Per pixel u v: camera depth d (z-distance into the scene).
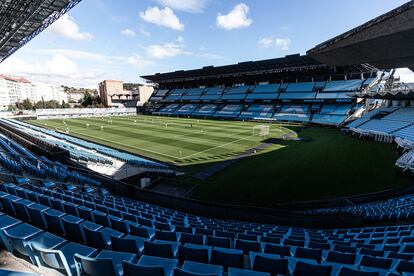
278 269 4.18
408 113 32.91
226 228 8.09
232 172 19.92
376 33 8.25
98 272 3.35
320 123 47.47
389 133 30.20
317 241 6.95
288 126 47.41
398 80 40.91
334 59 11.30
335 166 20.66
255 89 68.25
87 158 21.55
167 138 34.81
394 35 8.03
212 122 55.28
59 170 15.14
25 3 19.06
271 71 62.28
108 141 33.09
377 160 22.19
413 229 8.20
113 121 58.19
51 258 3.59
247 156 24.80
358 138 33.59
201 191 16.25
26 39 27.95
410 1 6.54
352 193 15.30
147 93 108.81
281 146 29.08
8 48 33.34
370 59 10.66
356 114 46.25
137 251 4.56
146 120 60.44
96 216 6.40
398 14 7.06
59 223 5.21
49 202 7.14
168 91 90.50
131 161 22.38
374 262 4.71
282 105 59.53
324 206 13.67
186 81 87.19
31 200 7.58
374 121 36.62
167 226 6.99
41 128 44.59
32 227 5.01
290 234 7.87
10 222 5.19
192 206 12.41
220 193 15.84
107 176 17.17
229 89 74.25
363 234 8.19
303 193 15.48
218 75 72.81
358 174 18.59
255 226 9.41
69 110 74.25
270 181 17.66
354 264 4.89
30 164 15.45
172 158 24.52
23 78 148.62
